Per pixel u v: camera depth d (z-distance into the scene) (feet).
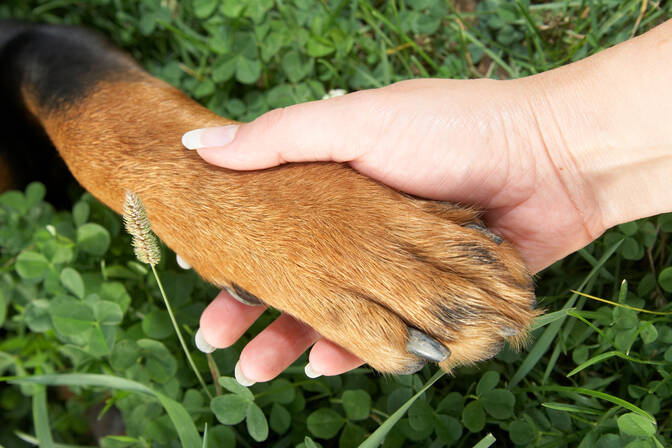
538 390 1.11
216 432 1.11
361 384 1.17
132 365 1.18
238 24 1.39
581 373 1.15
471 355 0.93
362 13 1.41
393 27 1.36
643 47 1.04
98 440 1.33
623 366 1.14
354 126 1.03
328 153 1.05
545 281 1.23
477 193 1.11
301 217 0.96
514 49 1.37
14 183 1.40
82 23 1.58
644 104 1.04
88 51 1.20
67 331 1.15
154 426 1.14
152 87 1.13
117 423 1.32
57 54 1.20
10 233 1.34
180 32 1.42
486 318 0.91
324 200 0.96
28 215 1.36
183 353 1.22
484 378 1.10
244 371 1.08
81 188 1.45
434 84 1.07
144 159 1.04
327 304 0.93
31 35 1.25
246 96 1.42
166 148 1.04
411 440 1.13
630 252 1.15
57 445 1.17
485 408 1.09
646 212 1.11
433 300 0.91
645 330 1.06
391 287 0.92
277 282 0.96
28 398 1.39
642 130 1.05
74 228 1.37
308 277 0.94
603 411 1.07
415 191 1.11
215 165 1.01
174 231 1.01
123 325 1.25
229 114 1.43
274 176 0.99
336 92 1.33
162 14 1.48
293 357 1.10
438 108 1.04
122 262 1.33
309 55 1.38
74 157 1.10
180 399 1.18
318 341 1.06
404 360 0.92
